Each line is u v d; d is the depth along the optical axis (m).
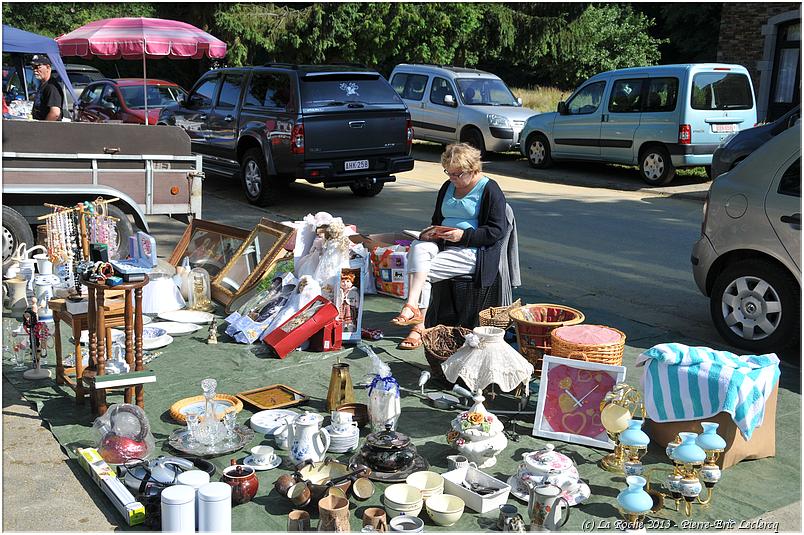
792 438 4.25
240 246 6.72
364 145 10.65
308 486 3.38
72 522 3.31
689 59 30.00
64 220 6.34
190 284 6.38
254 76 11.09
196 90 12.29
